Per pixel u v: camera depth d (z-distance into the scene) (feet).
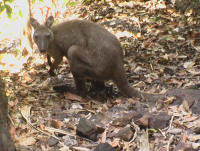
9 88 12.06
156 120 10.46
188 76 12.22
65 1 14.89
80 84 11.94
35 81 12.56
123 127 10.51
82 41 11.90
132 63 13.01
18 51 13.99
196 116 10.59
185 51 13.25
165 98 11.16
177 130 10.28
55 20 15.44
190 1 14.96
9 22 15.44
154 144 10.09
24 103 11.46
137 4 15.76
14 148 9.61
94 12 15.71
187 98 10.97
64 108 11.41
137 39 14.02
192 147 9.74
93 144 10.22
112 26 14.71
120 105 11.27
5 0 11.80
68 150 10.08
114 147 9.99
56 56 12.52
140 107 11.08
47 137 10.43
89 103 11.61
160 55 13.21
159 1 15.55
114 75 11.68
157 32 14.17
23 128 10.61
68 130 10.65
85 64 11.76
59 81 12.51
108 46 11.60
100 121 10.81
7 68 13.17
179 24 14.46
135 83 12.28
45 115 11.13
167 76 12.32
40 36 12.32
